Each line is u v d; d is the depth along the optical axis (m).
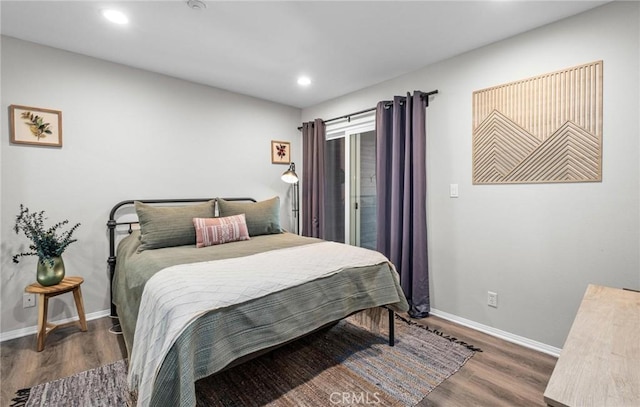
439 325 2.66
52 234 2.32
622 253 1.90
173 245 2.60
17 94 2.38
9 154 2.36
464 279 2.66
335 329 2.58
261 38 2.39
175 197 3.22
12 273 2.38
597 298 1.42
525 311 2.31
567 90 2.07
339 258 2.14
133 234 2.78
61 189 2.58
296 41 2.44
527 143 2.26
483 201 2.52
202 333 1.34
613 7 1.89
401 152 3.02
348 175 3.82
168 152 3.17
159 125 3.10
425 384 1.82
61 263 2.35
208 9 2.00
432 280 2.89
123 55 2.69
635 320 1.16
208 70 3.02
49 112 2.51
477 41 2.42
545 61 2.17
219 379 1.87
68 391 1.74
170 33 2.31
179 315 1.33
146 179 3.03
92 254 2.74
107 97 2.79
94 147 2.73
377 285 2.20
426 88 2.91
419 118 2.84
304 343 2.33
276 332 1.60
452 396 1.71
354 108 3.66
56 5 1.95
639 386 0.75
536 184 2.23
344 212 3.94
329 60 2.79
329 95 3.80
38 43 2.46
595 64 1.96
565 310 2.13
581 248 2.05
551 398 0.72
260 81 3.32
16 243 2.39
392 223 3.03
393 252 3.01
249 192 3.84
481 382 1.84
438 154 2.81
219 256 2.17
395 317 2.84
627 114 1.86
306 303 1.76
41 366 2.00
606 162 1.94
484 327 2.54
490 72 2.46
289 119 4.25
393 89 3.22
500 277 2.44
